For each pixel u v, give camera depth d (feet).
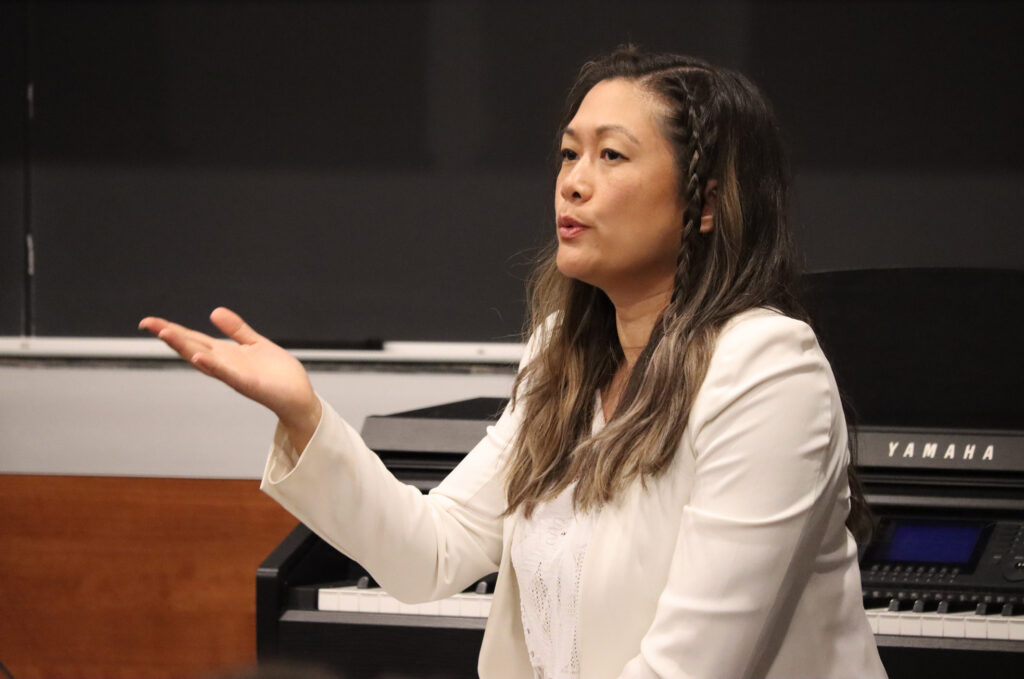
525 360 15.10
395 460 19.66
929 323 20.95
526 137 30.32
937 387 20.42
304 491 13.02
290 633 17.78
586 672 12.42
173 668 21.85
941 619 17.60
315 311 31.19
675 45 29.71
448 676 17.74
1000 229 29.19
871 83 29.17
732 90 12.87
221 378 12.05
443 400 27.96
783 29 29.32
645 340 13.41
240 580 21.65
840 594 12.48
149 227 31.17
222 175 30.96
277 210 30.99
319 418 12.85
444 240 30.76
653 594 12.14
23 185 31.17
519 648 13.91
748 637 11.25
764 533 11.21
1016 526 18.34
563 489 13.14
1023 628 17.47
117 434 26.66
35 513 21.97
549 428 13.91
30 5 30.60
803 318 12.99
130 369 31.24
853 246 29.71
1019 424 19.60
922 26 28.81
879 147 29.32
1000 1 28.50
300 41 30.42
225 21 30.48
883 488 18.97
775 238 12.94
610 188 12.44
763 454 11.35
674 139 12.49
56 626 22.06
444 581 14.30
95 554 21.90
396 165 30.66
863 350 20.76
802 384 11.59
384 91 30.45
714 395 11.70
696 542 11.40
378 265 30.94
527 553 13.24
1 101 30.91
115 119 30.89
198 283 31.32
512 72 30.14
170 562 21.77
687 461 12.00
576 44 29.96
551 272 14.87
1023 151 28.86
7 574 22.06
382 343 31.14
